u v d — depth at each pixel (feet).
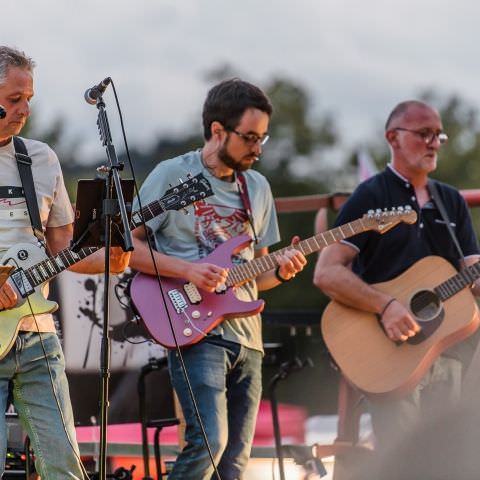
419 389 34.40
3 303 27.40
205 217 31.91
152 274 31.45
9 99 27.43
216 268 30.73
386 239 34.83
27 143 28.71
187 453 30.27
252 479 37.14
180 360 29.71
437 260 34.65
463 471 22.89
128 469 36.86
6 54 27.55
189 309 31.04
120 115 27.04
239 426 31.58
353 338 34.60
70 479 27.30
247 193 32.68
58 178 28.91
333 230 33.09
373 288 34.50
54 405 27.53
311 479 36.76
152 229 31.55
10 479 33.47
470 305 34.17
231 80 32.19
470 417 23.09
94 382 36.01
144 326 31.09
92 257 28.60
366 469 24.35
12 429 33.71
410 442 23.50
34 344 27.73
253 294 32.30
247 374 31.73
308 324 37.14
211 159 32.12
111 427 39.27
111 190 26.30
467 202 39.99
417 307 34.37
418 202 35.40
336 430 41.65
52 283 35.91
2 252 28.04
